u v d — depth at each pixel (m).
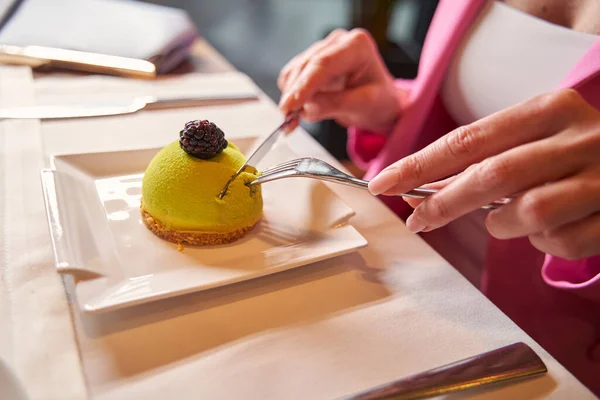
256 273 0.26
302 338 0.24
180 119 0.45
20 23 0.55
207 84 0.54
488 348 0.25
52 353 0.22
